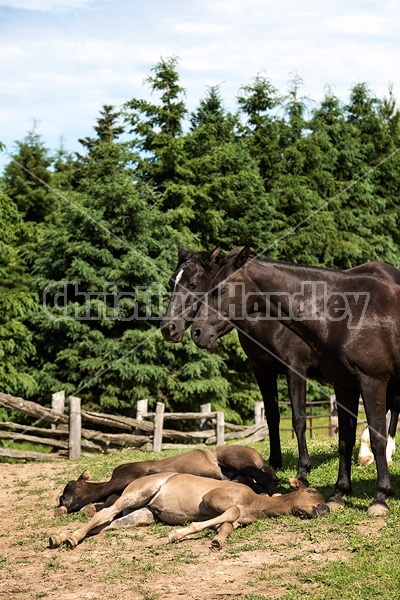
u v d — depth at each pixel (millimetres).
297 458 10320
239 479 7637
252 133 26812
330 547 5969
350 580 5238
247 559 5859
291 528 6473
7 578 5789
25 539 6965
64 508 7641
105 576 5680
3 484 10484
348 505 7082
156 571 5727
